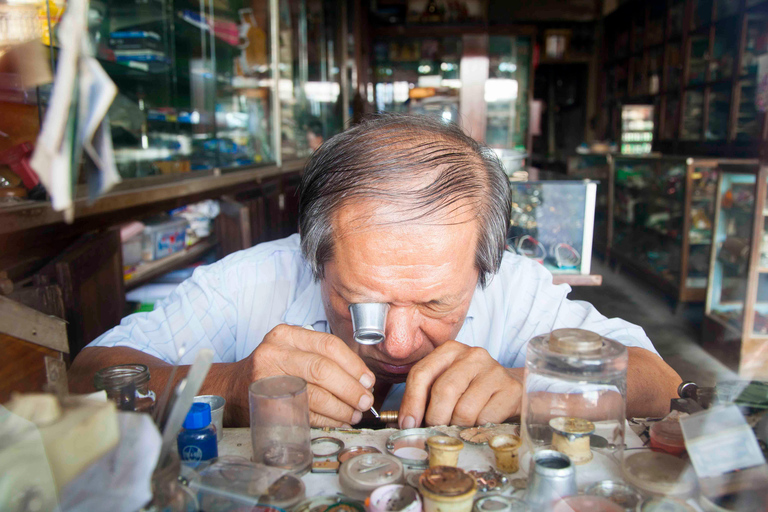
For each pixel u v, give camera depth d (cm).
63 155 29
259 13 350
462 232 72
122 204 171
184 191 221
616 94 845
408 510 44
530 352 57
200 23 251
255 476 49
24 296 116
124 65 183
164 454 41
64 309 132
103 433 33
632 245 566
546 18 900
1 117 80
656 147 692
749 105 504
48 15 47
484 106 805
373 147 72
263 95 359
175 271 247
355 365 73
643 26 750
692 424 51
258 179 338
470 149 80
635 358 90
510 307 121
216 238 282
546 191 232
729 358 314
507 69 815
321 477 53
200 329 117
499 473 53
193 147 252
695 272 427
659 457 53
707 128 569
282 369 72
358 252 69
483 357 76
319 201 74
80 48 30
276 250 127
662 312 430
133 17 193
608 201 626
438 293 72
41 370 44
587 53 918
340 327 85
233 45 299
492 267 82
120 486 33
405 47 817
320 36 545
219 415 62
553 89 996
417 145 74
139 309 217
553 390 55
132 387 54
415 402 71
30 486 32
